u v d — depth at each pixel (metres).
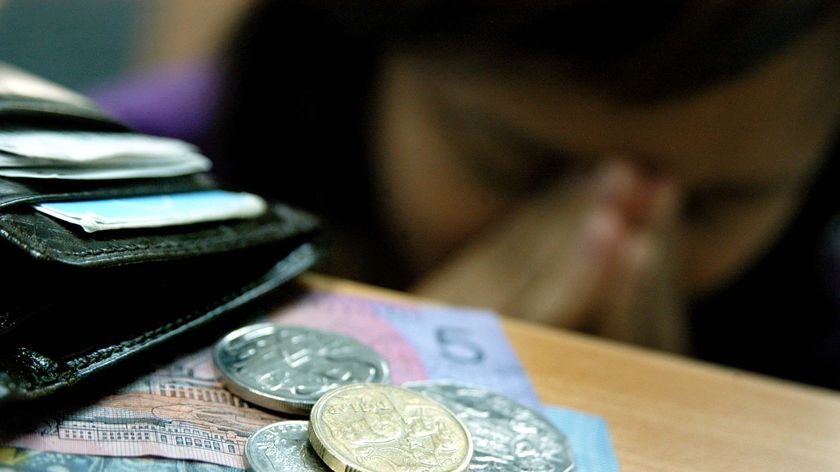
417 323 0.69
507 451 0.46
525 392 0.58
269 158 1.10
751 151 1.06
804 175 1.06
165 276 0.48
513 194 1.11
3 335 0.38
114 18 1.06
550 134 1.09
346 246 1.13
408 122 1.09
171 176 0.56
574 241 1.12
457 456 0.41
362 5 1.04
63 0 1.05
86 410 0.41
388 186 1.11
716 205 1.09
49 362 0.38
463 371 0.59
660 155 1.08
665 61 1.03
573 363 0.67
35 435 0.38
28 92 0.53
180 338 0.48
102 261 0.39
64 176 0.44
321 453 0.39
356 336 0.62
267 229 0.60
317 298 0.70
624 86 1.05
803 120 1.04
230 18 1.06
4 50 1.06
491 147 1.10
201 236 0.50
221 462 0.40
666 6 1.00
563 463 0.46
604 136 1.08
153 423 0.42
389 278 1.14
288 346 0.54
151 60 1.08
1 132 0.45
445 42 1.06
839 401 0.69
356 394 0.45
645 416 0.58
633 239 1.11
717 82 1.03
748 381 0.70
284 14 1.06
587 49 1.04
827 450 0.57
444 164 1.10
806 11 0.99
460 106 1.08
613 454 0.50
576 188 1.10
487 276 1.14
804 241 1.09
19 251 0.36
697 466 0.51
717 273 1.12
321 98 1.08
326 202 1.12
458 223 1.13
